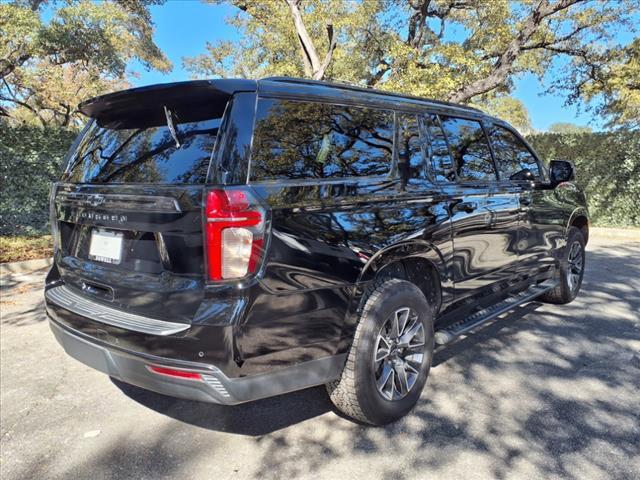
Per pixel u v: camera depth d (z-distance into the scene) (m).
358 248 2.57
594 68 14.57
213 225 2.10
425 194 3.09
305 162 2.51
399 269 3.05
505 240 3.88
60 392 3.33
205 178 2.21
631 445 2.63
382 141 2.98
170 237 2.25
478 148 3.85
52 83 12.04
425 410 3.04
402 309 2.87
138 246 2.44
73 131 10.02
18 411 3.07
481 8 13.23
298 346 2.36
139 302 2.38
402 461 2.52
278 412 3.05
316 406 3.12
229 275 2.12
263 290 2.18
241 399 2.20
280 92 2.50
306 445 2.69
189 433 2.82
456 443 2.67
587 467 2.44
